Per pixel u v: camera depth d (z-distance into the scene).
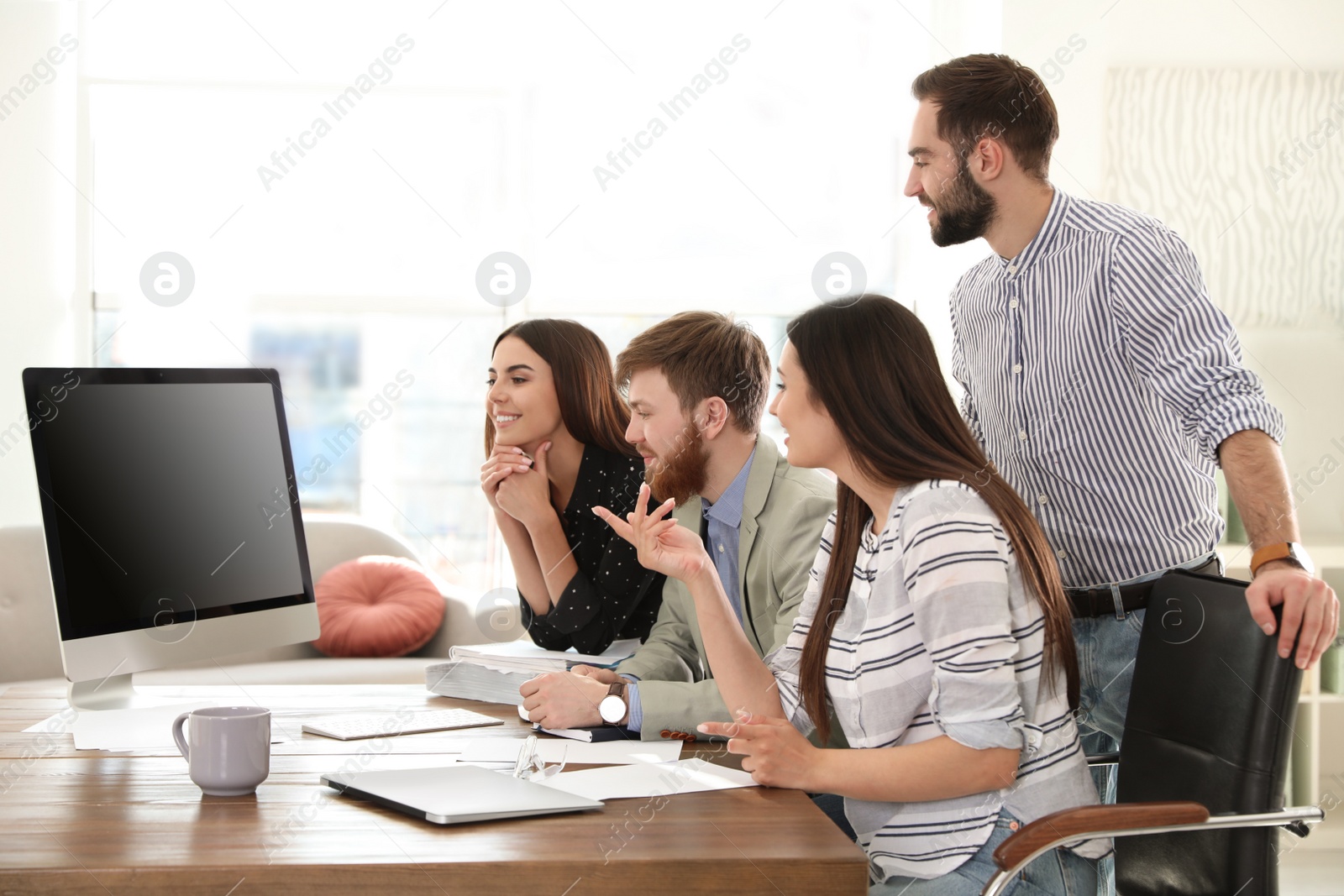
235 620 1.54
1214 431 1.57
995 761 1.11
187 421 1.53
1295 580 1.22
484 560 4.12
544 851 0.90
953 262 3.57
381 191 4.04
